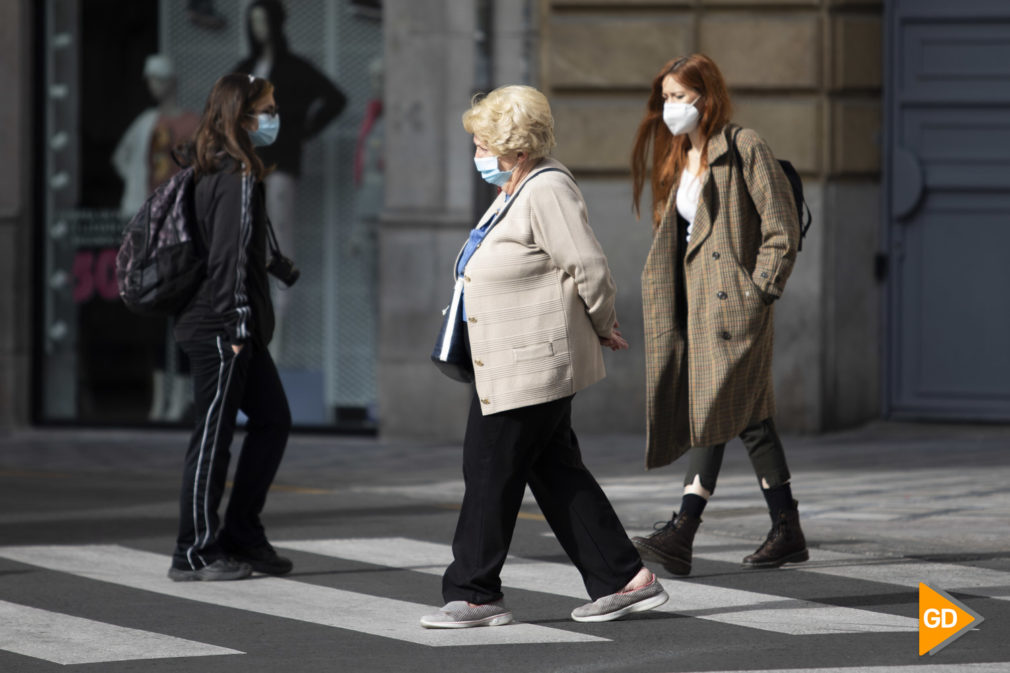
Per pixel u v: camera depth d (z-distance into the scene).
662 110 18.55
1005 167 35.72
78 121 39.22
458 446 35.31
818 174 35.31
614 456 32.19
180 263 18.38
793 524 18.98
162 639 15.50
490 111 15.46
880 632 15.49
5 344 38.84
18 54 38.72
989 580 18.20
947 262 36.06
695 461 18.36
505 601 17.42
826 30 35.25
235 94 18.62
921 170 35.88
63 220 39.41
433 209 36.16
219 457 18.78
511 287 15.38
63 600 17.59
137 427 38.84
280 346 38.16
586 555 16.00
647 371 18.47
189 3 38.72
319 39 37.84
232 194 18.33
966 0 35.69
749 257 18.20
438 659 14.52
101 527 23.50
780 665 14.04
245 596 17.86
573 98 35.78
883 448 32.78
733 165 18.12
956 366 36.16
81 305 39.28
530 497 26.14
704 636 15.38
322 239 37.94
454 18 35.91
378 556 20.67
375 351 37.62
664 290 18.41
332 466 31.73
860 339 36.12
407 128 36.19
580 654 14.65
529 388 15.27
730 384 18.02
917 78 35.97
